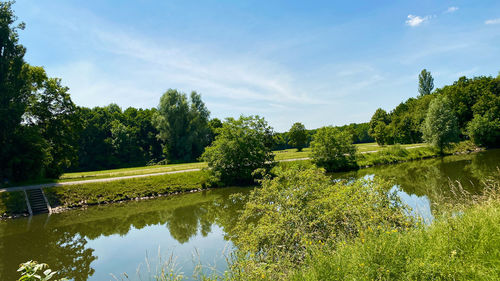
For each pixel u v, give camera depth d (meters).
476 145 50.91
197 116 62.09
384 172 32.72
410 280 3.97
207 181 31.78
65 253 13.98
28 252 14.31
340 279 4.33
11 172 28.62
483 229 4.91
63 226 19.16
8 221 20.75
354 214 7.09
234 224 15.91
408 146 57.97
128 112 82.19
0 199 22.77
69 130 37.41
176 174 31.73
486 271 3.95
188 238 14.48
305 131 70.50
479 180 20.58
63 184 27.14
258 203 9.99
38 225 19.53
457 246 4.65
